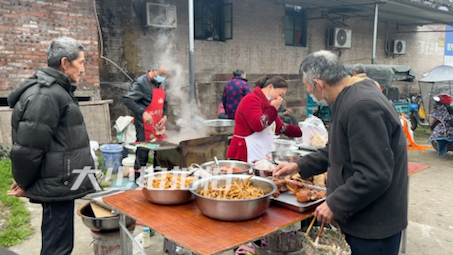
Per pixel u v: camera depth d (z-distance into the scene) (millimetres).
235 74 5852
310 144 3301
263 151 2971
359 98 1589
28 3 5715
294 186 2061
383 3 8734
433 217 3900
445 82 9359
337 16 10742
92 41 6297
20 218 3521
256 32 9188
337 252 1663
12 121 2123
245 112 2797
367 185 1522
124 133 5859
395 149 1631
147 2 7148
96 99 6434
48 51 2209
